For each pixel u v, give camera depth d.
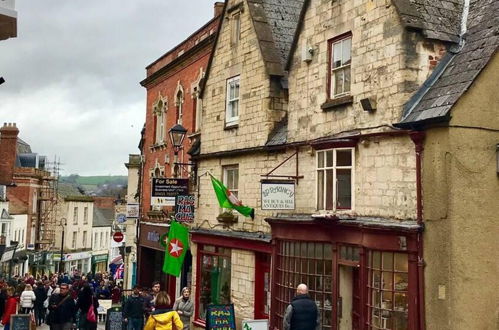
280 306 14.46
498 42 10.52
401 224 10.88
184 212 19.12
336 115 13.18
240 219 17.25
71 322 15.38
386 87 11.69
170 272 18.86
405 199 11.08
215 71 19.30
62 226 60.44
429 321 10.34
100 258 74.69
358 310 12.54
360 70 12.47
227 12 18.86
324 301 13.05
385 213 11.52
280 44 17.05
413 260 10.66
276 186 13.87
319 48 13.96
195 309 19.20
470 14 12.04
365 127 12.17
